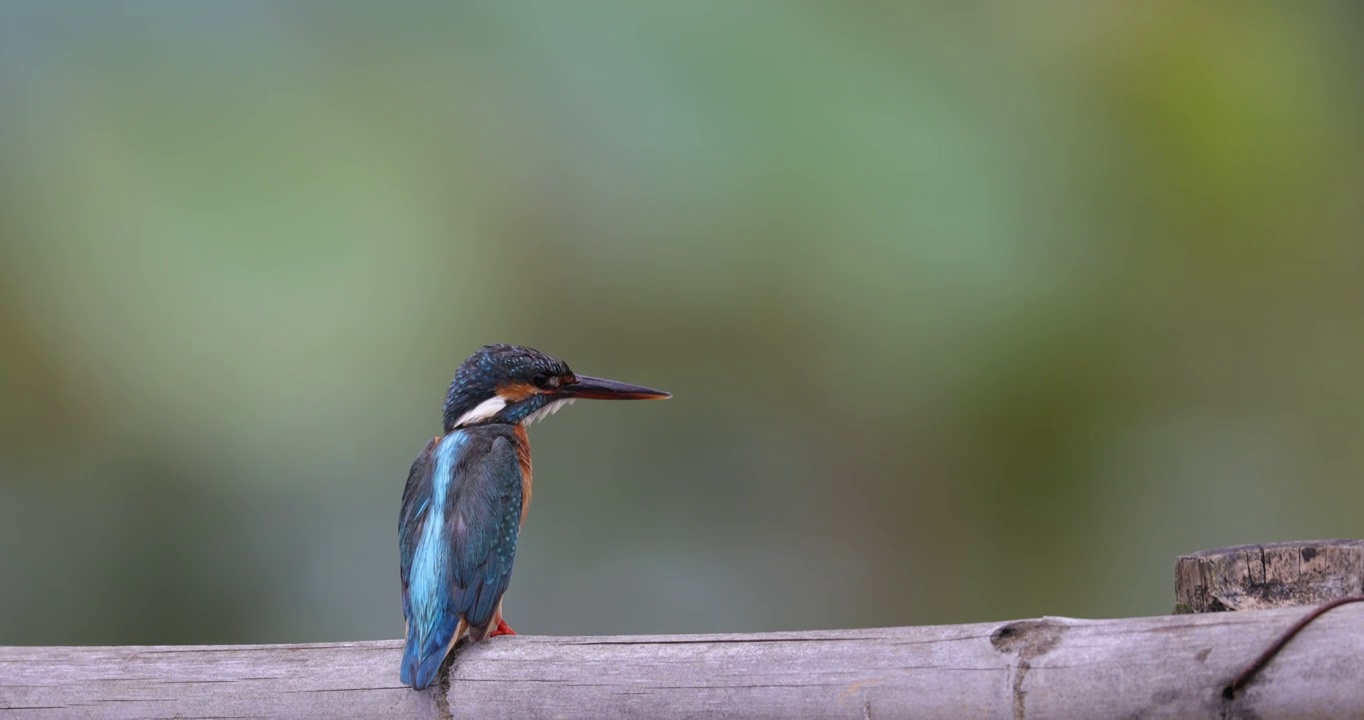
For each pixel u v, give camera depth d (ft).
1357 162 45.60
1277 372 46.03
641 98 44.62
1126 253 45.96
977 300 45.83
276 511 43.83
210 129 41.75
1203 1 46.06
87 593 42.55
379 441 44.01
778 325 46.29
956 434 46.29
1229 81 45.75
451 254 44.09
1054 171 45.68
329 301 42.50
